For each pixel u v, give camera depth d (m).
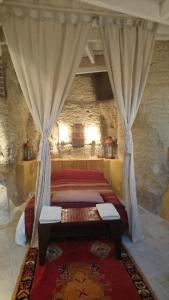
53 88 2.48
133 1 2.10
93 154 5.03
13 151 3.65
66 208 2.68
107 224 2.32
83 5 2.34
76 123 4.97
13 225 3.17
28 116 4.48
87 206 2.81
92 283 1.93
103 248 2.53
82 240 2.57
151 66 3.49
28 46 2.37
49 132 2.55
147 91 3.57
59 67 2.45
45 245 2.21
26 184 4.12
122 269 2.13
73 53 2.44
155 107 3.52
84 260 2.29
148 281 1.96
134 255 2.38
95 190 3.33
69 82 2.49
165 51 3.42
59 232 2.35
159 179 3.56
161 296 1.78
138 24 2.52
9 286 1.92
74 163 4.73
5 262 2.28
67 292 1.82
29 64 2.38
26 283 1.93
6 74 3.44
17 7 2.29
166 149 3.48
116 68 2.52
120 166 4.46
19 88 3.98
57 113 2.52
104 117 5.00
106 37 2.50
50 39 2.38
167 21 2.30
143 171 3.76
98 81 4.95
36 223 2.58
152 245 2.60
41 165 2.58
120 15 2.44
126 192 2.74
